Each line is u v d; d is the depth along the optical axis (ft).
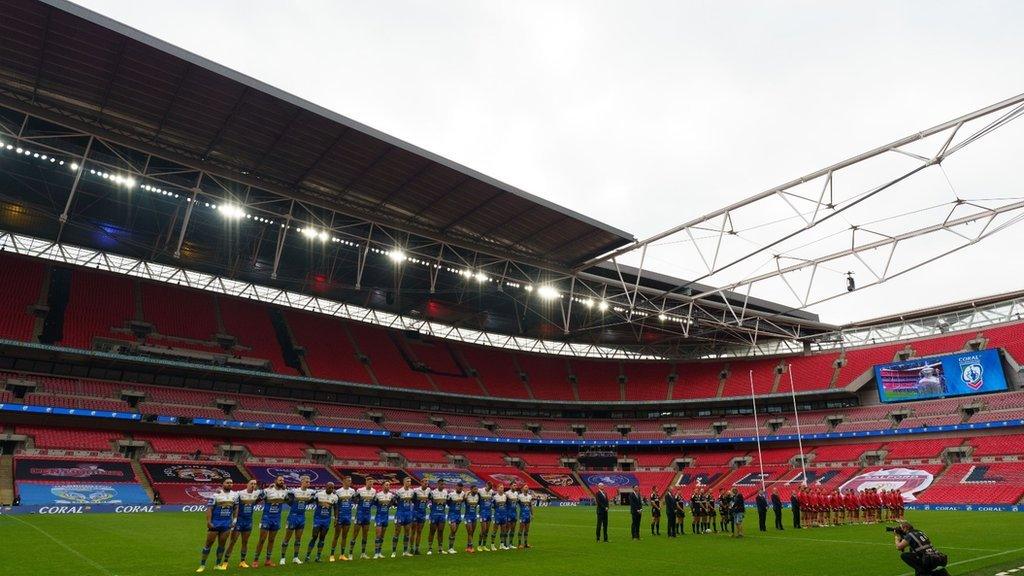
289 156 129.90
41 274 173.68
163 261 189.37
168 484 144.25
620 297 203.51
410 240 168.25
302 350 200.95
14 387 147.95
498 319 243.81
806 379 234.38
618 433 242.78
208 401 176.14
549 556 59.98
